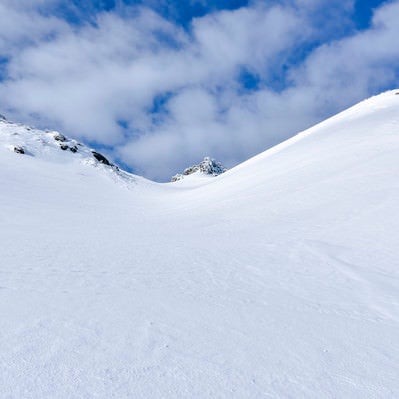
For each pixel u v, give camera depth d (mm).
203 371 3662
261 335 4895
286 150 47812
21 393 2984
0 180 39375
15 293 6023
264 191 26828
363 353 4562
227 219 20156
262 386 3482
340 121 52156
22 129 70938
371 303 6918
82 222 23516
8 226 18828
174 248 12695
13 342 3953
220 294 6977
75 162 64938
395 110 44906
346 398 3422
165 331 4688
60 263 9242
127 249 12320
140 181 75875
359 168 23734
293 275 9008
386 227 13445
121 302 5883
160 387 3266
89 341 4145
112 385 3227
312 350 4531
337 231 13938
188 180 125562
